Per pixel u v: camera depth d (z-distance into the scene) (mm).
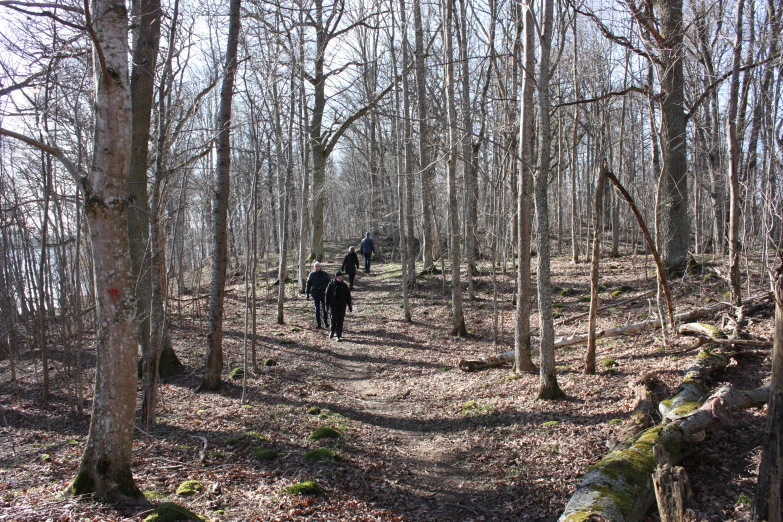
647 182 21641
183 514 4027
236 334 13461
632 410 6449
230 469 5473
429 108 18344
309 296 19266
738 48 9117
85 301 12742
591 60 18375
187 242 22984
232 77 8266
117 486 4199
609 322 11586
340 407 8383
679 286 12328
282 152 16344
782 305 3012
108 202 3947
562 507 4750
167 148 8008
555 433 6414
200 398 8250
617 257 19984
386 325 15008
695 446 5367
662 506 3451
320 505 4754
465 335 13133
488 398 8297
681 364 7762
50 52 6168
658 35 10219
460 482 5703
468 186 16203
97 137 3926
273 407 7918
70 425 7195
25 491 4645
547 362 7590
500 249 18484
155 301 6852
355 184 39875
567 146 21750
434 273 20891
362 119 27391
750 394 5688
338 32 16891
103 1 3920
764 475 3100
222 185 8422
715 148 16328
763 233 9820
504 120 12789
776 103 11930
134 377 4246
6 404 8320
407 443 7020
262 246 25766
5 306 11070
